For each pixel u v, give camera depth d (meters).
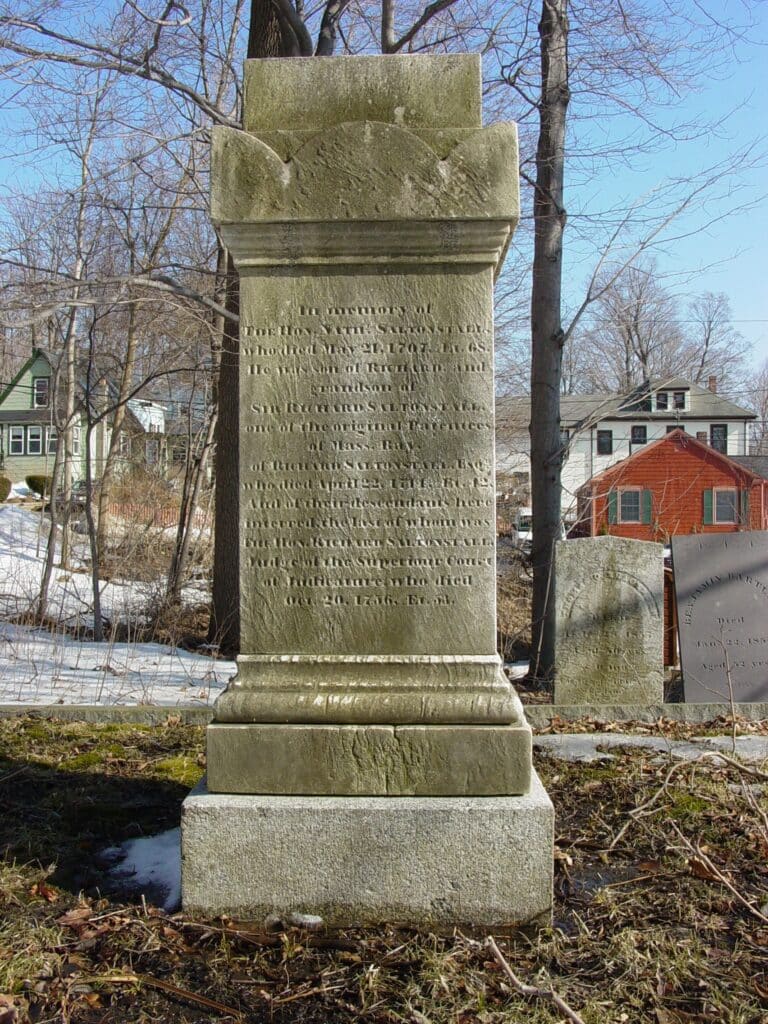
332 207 3.55
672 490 36.81
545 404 11.50
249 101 3.66
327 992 2.99
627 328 18.27
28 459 46.94
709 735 6.73
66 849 4.18
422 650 3.59
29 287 10.70
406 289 3.61
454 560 3.61
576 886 3.85
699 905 3.66
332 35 12.30
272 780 3.48
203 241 17.48
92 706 7.30
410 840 3.37
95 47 10.73
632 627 8.91
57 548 21.22
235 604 13.09
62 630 13.10
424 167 3.54
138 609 14.77
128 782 5.28
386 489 3.61
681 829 4.47
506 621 15.40
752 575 9.39
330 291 3.62
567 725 7.32
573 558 8.95
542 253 11.41
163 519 21.91
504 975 3.07
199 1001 2.95
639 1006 2.92
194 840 3.39
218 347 15.42
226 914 3.39
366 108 3.63
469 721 3.51
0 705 7.41
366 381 3.61
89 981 3.03
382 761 3.48
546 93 11.30
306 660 3.58
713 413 43.34
